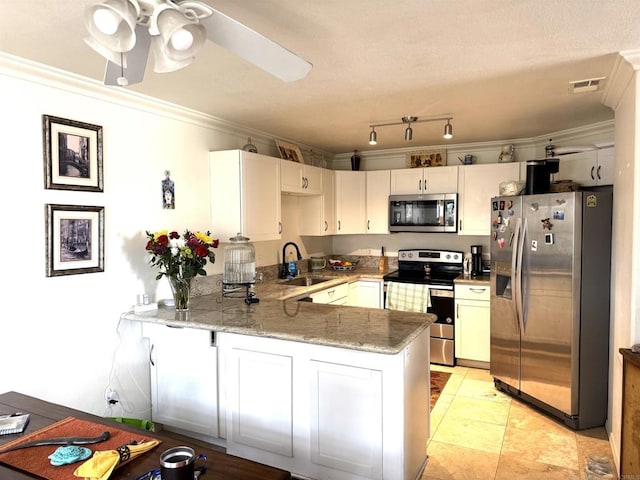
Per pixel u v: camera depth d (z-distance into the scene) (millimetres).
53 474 1244
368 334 2211
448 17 1751
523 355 3328
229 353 2518
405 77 2477
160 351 2801
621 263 2555
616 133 2814
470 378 3953
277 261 4477
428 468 2494
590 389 2951
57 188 2402
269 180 3705
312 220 4727
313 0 1606
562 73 2420
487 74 2430
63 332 2475
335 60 2211
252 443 2461
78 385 2557
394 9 1683
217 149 3570
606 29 1866
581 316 2906
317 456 2258
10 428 1529
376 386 2094
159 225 3059
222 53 2092
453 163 4832
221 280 3574
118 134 2758
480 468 2492
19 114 2242
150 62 2223
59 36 1922
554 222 3010
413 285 4395
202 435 2717
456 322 4246
